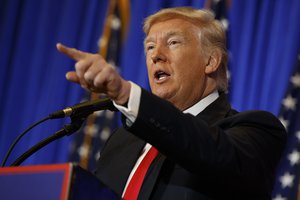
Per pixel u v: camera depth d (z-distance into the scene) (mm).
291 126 9852
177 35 6051
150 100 4137
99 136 11211
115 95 4008
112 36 11781
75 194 3336
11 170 3475
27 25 12500
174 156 4188
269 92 10156
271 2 10672
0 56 12422
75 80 3805
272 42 10406
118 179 5301
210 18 6273
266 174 4840
